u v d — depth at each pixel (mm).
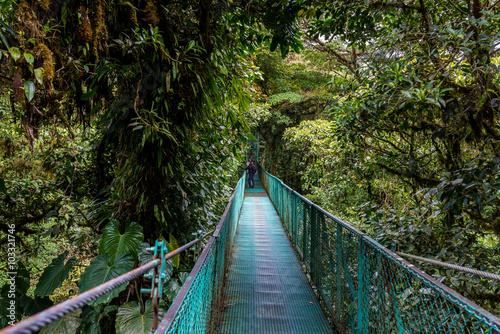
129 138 2545
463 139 2545
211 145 3723
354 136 3332
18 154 4395
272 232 7332
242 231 7418
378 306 1939
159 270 1292
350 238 2594
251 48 3217
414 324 1539
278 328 2967
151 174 2520
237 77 3326
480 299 2418
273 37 3000
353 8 2734
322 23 3232
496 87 2320
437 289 1286
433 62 2518
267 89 17688
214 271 2648
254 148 27594
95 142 3260
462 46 2209
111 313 2824
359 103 2627
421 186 3119
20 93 1705
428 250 2709
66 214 3680
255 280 4219
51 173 3785
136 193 2576
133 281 2486
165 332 921
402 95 2311
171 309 1104
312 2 2686
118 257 2426
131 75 2174
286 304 3488
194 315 1467
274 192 11539
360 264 2301
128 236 2506
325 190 7332
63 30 1961
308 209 4617
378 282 1951
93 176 4090
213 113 3098
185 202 3002
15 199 4078
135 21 2068
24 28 1636
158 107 2297
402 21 2910
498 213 2609
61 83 2234
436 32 2473
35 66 1721
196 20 2738
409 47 2564
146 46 2158
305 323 3068
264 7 2686
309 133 8500
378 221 3055
